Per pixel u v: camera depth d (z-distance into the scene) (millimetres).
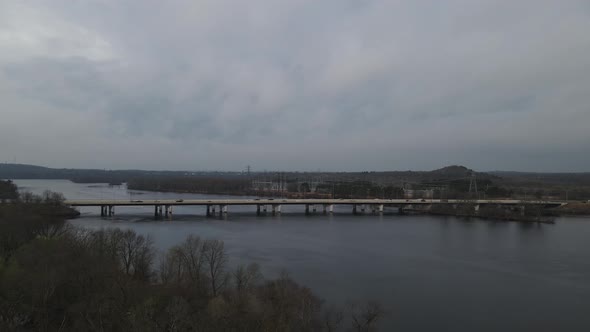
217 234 183125
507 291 103188
